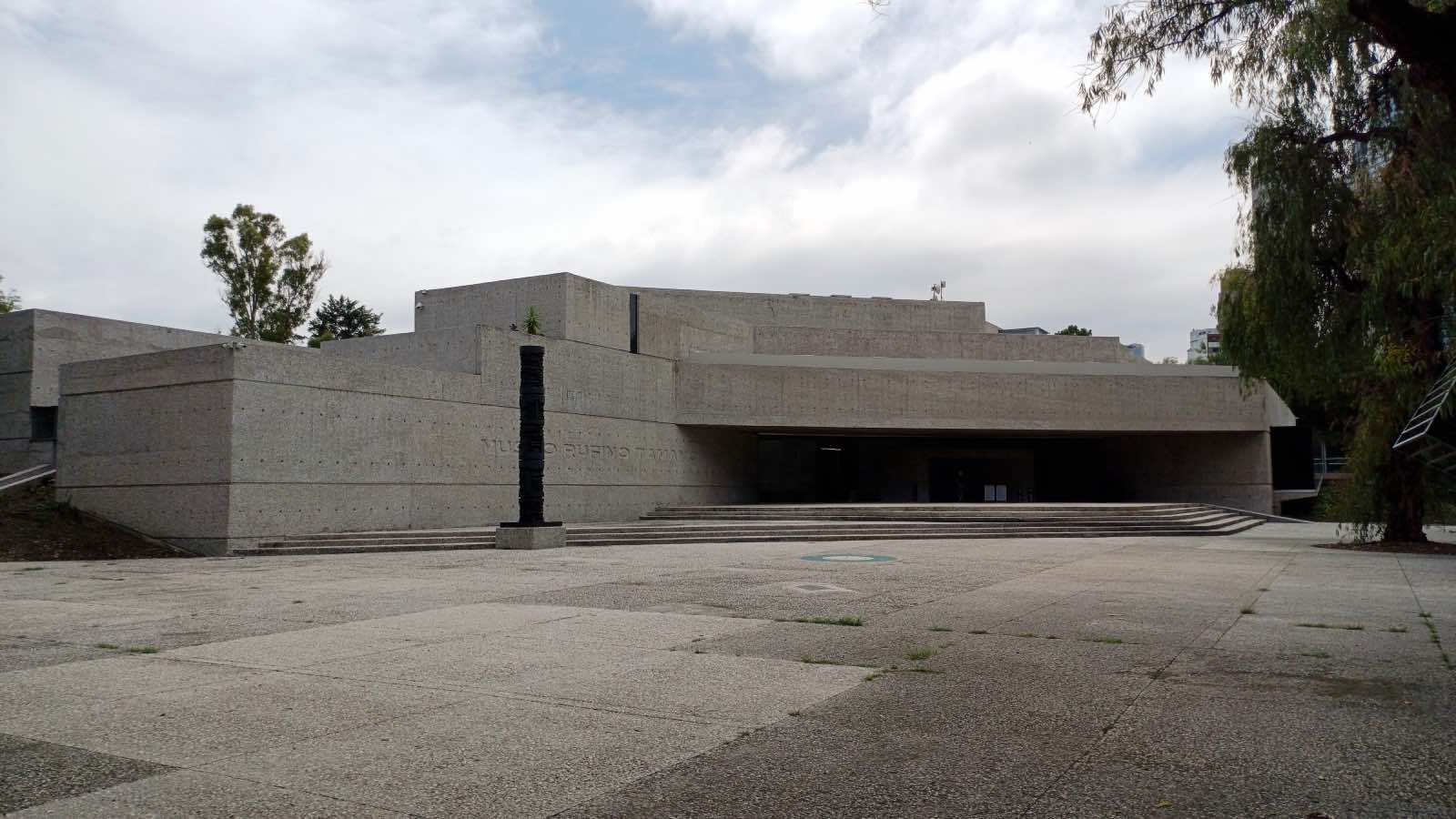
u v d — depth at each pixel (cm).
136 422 2244
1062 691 685
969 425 3756
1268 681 718
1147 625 988
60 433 2392
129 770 512
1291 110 1911
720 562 1766
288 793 473
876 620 1025
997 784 480
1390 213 1794
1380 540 2284
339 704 654
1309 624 995
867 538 2566
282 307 4309
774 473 4488
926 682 714
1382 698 662
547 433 2930
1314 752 534
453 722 606
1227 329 2300
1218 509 3516
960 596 1234
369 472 2386
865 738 564
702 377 3534
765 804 452
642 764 516
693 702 657
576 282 3169
